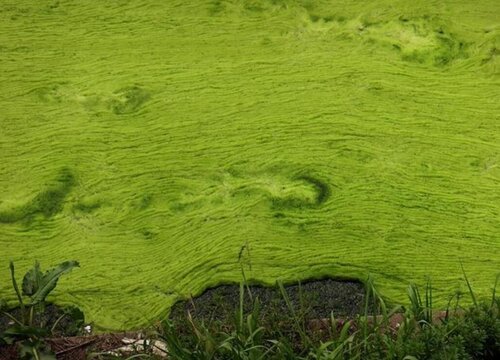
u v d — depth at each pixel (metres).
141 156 3.92
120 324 3.22
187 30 4.61
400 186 3.73
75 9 4.81
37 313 3.26
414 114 4.07
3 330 3.21
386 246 3.48
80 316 3.09
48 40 4.58
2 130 4.08
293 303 3.26
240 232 3.55
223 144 3.96
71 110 4.17
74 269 3.43
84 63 4.43
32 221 3.64
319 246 3.48
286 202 3.67
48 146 3.99
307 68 4.35
